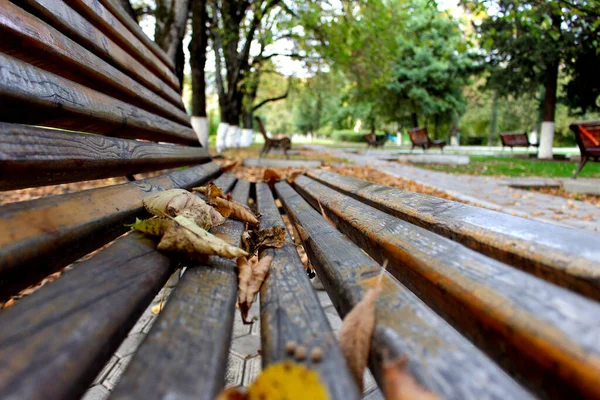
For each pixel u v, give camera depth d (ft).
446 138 142.31
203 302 3.05
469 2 25.30
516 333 2.16
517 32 55.93
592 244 3.16
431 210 5.35
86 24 7.07
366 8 39.06
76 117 5.35
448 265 3.09
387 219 5.19
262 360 2.60
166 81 14.56
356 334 2.55
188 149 12.93
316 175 14.57
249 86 68.90
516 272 2.79
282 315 3.00
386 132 160.97
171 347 2.35
